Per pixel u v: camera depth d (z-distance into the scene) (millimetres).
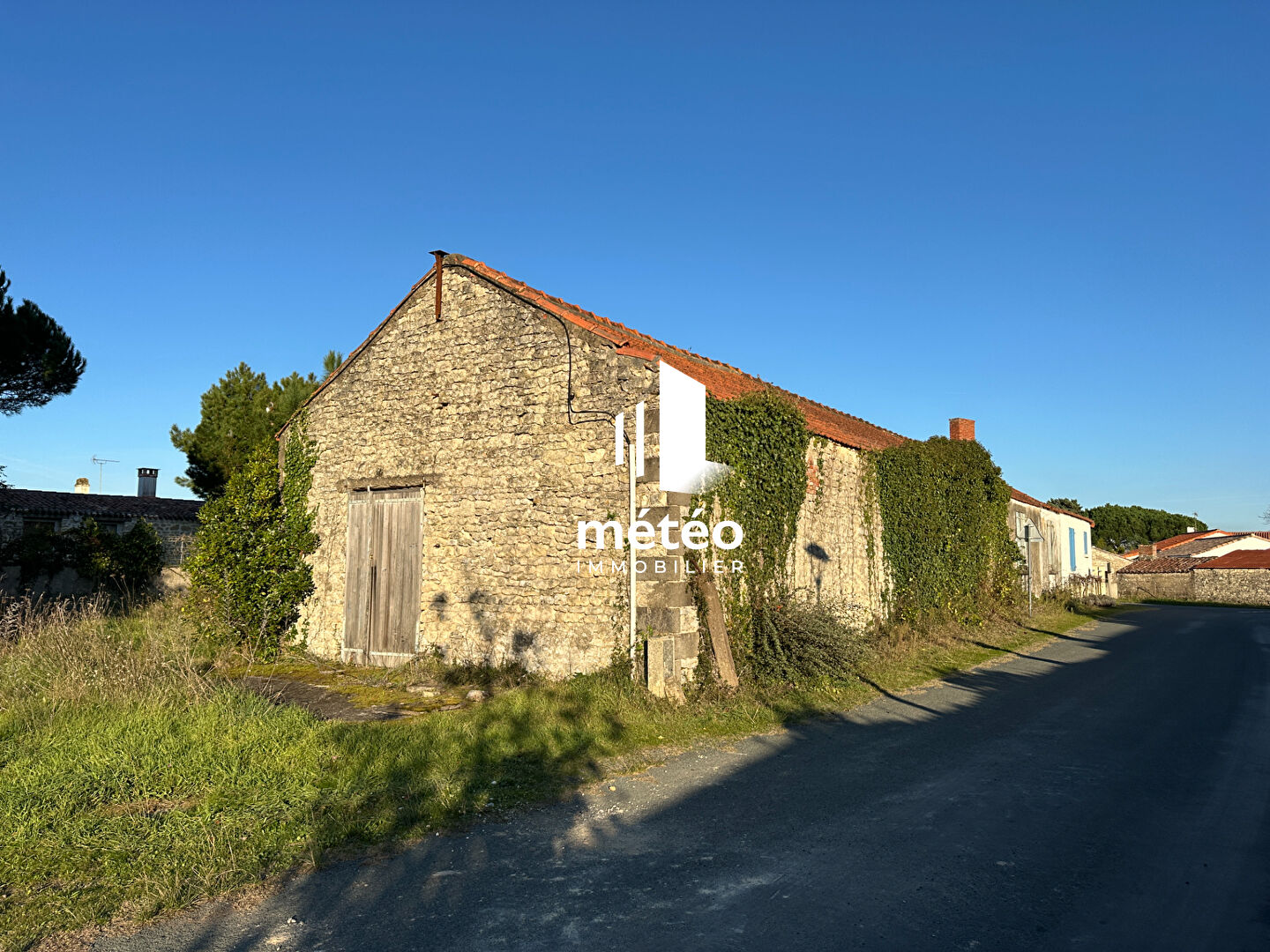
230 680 10531
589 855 5105
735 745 7945
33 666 9273
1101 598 30234
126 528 27266
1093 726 8859
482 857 5055
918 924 4168
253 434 26672
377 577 13336
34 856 4824
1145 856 5109
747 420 11242
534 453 11516
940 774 6965
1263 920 4219
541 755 7203
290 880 4688
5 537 23734
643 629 9875
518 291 11961
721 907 4363
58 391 20109
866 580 14766
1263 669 13148
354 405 14172
